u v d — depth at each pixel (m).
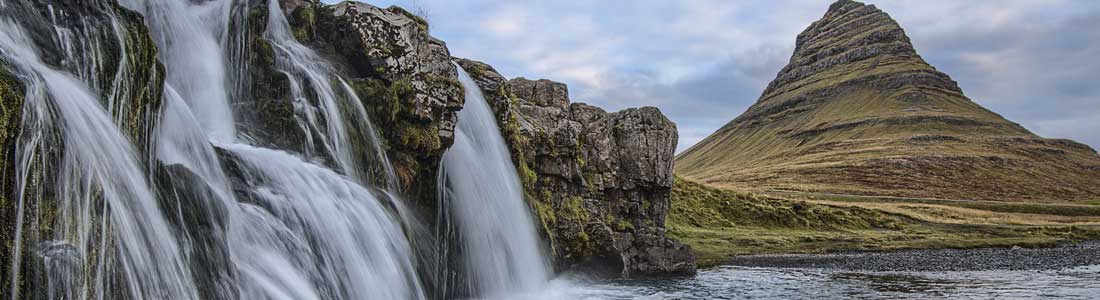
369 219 20.27
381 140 23.50
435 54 26.20
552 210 34.47
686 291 33.84
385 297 19.91
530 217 31.84
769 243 72.62
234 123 20.56
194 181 14.45
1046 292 36.22
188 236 13.80
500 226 29.45
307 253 17.56
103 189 12.16
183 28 20.11
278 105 20.47
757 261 55.12
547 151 34.44
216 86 20.67
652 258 39.81
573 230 35.12
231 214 15.88
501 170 30.56
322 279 17.67
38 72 11.92
